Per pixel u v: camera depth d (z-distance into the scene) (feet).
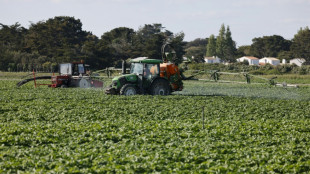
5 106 128.06
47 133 84.94
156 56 585.63
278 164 63.72
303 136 84.79
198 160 66.28
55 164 62.64
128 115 111.75
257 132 88.79
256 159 65.82
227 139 83.05
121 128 90.48
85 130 89.51
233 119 108.58
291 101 152.25
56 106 127.44
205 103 138.21
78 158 66.23
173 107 127.24
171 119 108.17
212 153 69.56
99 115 111.24
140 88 158.81
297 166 62.18
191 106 129.39
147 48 592.60
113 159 65.51
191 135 86.07
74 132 87.66
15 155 68.59
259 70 467.52
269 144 79.36
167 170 61.21
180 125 96.02
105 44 568.00
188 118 110.22
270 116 115.75
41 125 95.91
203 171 59.98
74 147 74.79
